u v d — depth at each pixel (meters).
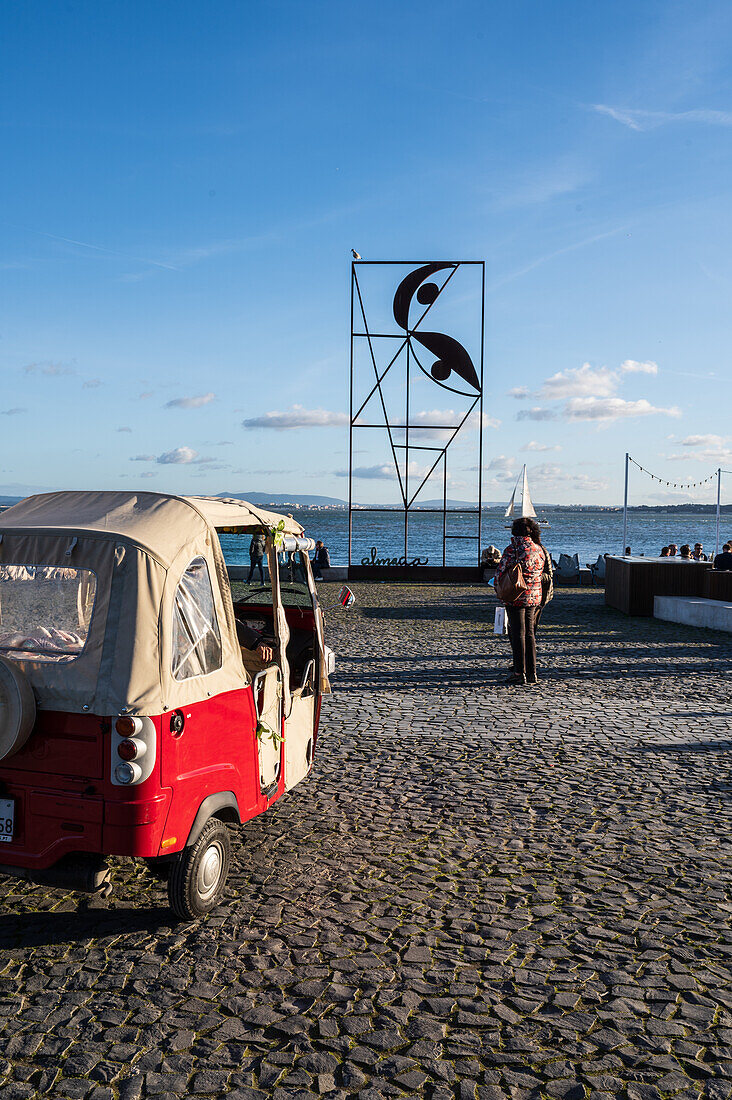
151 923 4.05
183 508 4.18
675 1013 3.31
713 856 4.98
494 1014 3.29
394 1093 2.83
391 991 3.45
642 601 18.44
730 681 10.63
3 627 3.88
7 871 3.76
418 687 10.16
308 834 5.28
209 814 4.03
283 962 3.68
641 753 7.26
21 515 4.22
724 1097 2.82
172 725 3.69
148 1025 3.19
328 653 6.26
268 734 4.82
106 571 3.73
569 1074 2.93
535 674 10.48
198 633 4.02
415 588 26.25
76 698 3.61
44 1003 3.33
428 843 5.16
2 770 3.76
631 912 4.22
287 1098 2.80
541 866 4.82
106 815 3.57
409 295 29.53
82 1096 2.80
